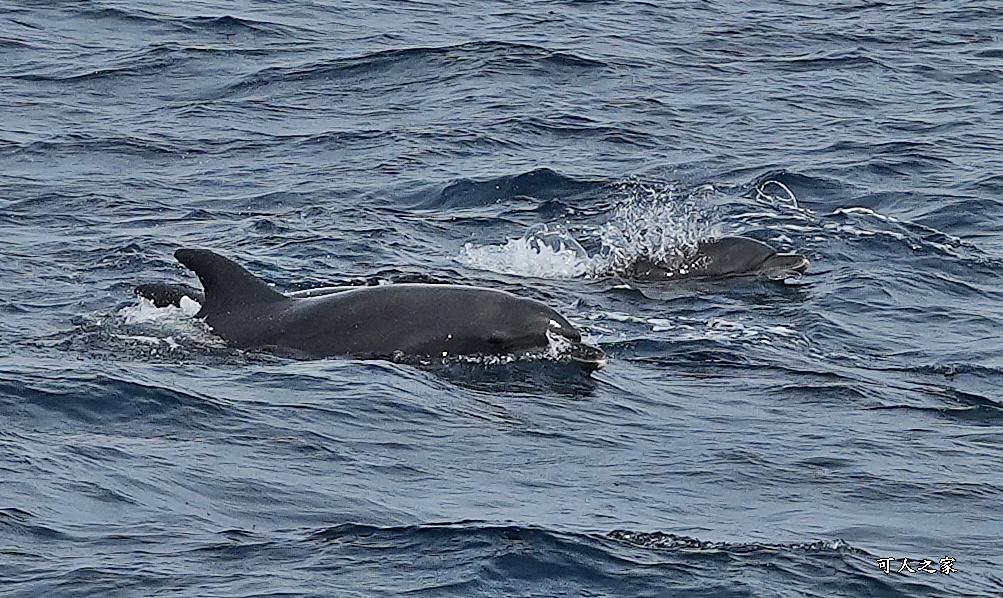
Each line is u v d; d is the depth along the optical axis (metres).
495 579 26.11
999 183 61.19
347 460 31.59
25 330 40.72
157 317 41.03
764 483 31.58
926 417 36.00
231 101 72.88
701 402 36.59
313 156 64.56
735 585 26.28
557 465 32.12
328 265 49.28
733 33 89.94
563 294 47.03
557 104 73.06
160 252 49.91
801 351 41.22
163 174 61.66
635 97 74.69
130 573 25.73
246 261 49.12
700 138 68.38
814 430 34.81
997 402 37.34
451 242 53.44
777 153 65.88
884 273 49.16
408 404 34.97
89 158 63.41
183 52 79.88
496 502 29.72
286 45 82.50
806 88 78.00
